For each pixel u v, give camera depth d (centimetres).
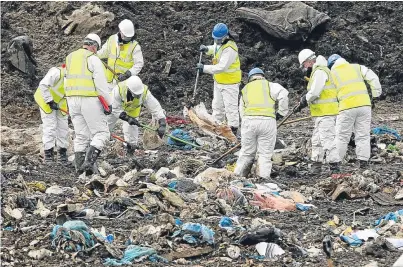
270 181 3381
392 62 6225
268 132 3425
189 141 4228
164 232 2464
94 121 3462
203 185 3138
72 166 3728
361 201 3081
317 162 3834
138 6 6606
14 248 2366
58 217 2608
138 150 4050
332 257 2352
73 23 6381
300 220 2772
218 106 4700
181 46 6225
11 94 5488
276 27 6269
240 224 2642
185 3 6656
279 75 6119
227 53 4538
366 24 6544
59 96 3747
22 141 4150
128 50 4412
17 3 6619
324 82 3684
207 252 2369
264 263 2294
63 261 2291
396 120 5422
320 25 6347
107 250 2341
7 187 3077
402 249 2412
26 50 5809
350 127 3716
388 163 3928
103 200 2923
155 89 5797
